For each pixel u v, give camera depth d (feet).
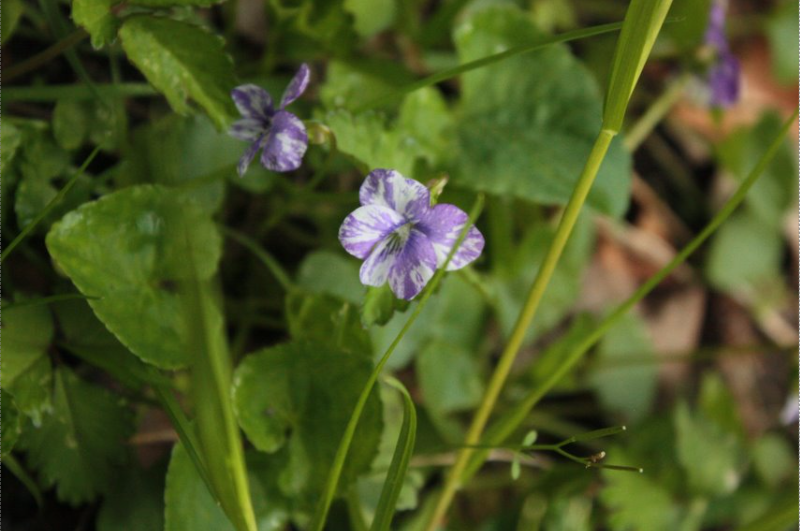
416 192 1.04
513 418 1.14
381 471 1.21
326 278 1.24
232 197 1.31
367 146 1.13
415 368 1.35
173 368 1.09
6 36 1.17
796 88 1.74
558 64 1.29
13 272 1.18
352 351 1.14
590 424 1.41
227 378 1.11
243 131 1.10
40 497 1.13
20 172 1.15
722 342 1.60
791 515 1.14
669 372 1.53
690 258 1.61
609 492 1.33
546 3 1.46
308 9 1.26
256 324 1.30
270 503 1.14
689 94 1.42
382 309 1.07
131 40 1.09
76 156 1.24
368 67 1.28
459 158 1.26
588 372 1.41
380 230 1.04
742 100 1.71
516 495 1.35
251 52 1.34
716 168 1.65
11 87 1.19
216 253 1.13
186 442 1.06
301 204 1.31
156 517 1.16
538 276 1.09
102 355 1.12
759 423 1.55
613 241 1.55
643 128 1.41
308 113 1.26
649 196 1.60
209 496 1.11
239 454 1.05
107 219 1.10
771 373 1.59
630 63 1.02
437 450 1.13
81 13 1.08
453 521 1.29
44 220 1.15
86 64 1.26
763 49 1.75
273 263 1.21
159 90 1.10
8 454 1.11
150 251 1.11
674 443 1.37
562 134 1.28
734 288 1.60
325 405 1.13
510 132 1.28
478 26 1.29
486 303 1.34
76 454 1.12
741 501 1.41
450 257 1.04
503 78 1.29
